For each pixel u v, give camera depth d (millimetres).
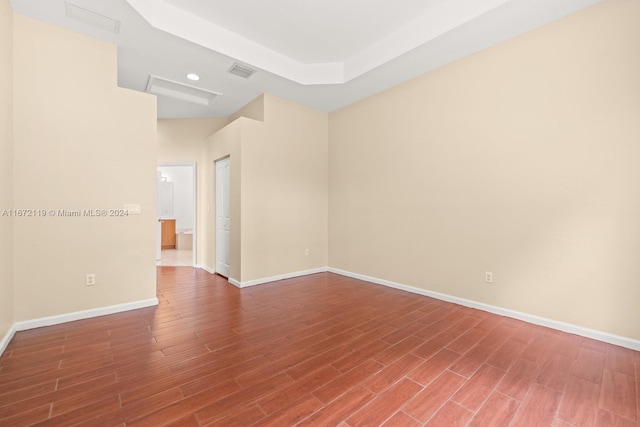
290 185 4621
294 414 1541
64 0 2369
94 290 2918
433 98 3566
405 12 2918
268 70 3604
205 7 2861
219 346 2316
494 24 2664
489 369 1988
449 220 3422
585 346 2311
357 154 4582
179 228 9070
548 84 2652
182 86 4156
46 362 2045
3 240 2271
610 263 2361
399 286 3980
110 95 2984
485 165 3096
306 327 2703
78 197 2811
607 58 2346
